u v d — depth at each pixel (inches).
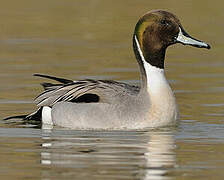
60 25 1128.8
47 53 954.7
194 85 786.2
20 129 614.9
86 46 999.0
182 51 986.1
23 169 494.0
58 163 506.9
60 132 602.2
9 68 869.8
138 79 814.5
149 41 616.7
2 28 1104.8
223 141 567.8
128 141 566.6
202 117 653.3
